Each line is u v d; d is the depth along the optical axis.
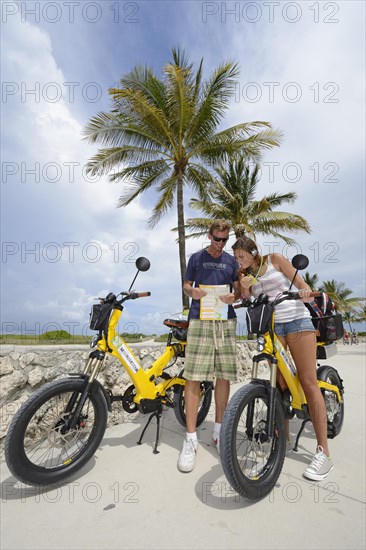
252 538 1.45
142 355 3.58
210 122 10.55
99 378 3.00
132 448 2.47
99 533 1.48
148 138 10.79
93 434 2.10
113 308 2.28
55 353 2.78
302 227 14.02
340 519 1.58
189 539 1.44
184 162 11.33
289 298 2.06
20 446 1.74
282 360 2.17
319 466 2.00
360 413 3.35
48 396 1.87
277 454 1.91
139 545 1.40
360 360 8.99
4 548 1.38
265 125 10.33
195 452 2.21
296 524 1.55
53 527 1.53
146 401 2.38
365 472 2.07
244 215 15.09
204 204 13.70
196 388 2.42
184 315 2.95
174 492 1.84
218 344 2.50
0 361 2.48
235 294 2.65
